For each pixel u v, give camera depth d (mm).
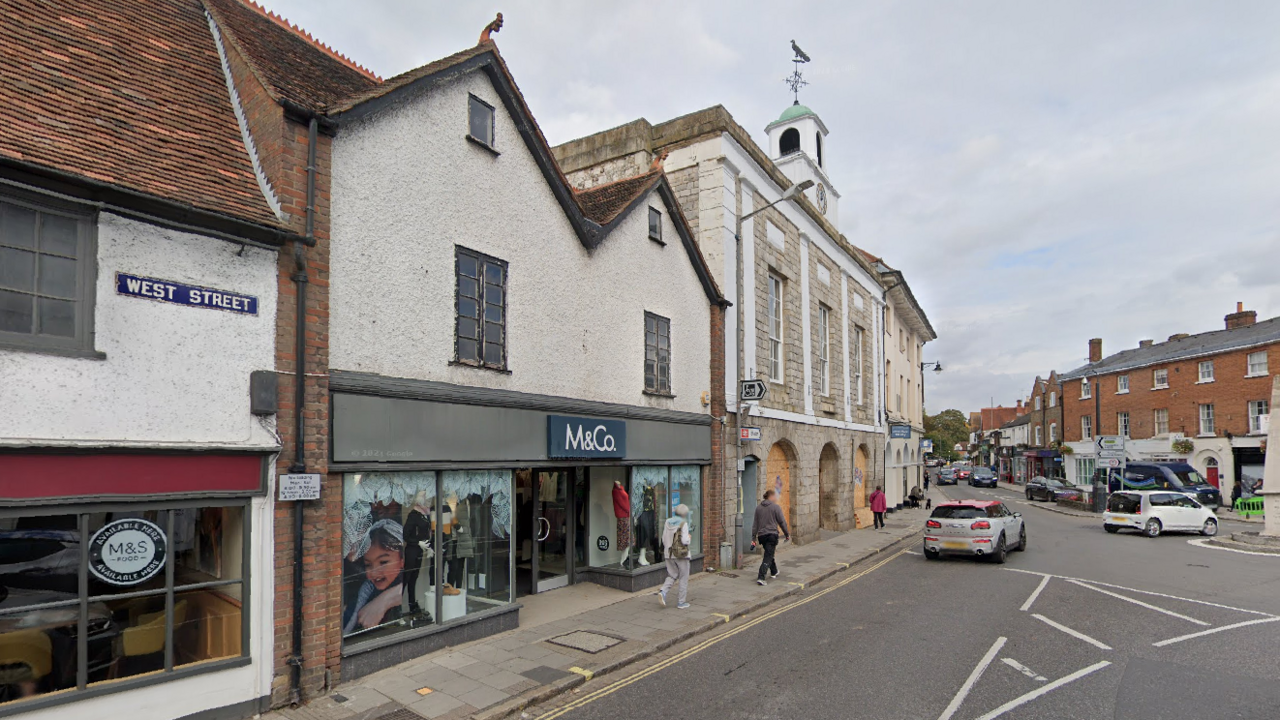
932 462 77938
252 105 6562
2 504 4465
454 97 7992
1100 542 19000
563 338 9555
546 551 10727
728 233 14039
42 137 4898
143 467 5109
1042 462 56250
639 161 15133
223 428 5555
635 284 11219
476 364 8062
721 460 13180
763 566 11602
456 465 7652
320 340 6254
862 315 23141
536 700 6219
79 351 4859
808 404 17750
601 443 9977
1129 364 39406
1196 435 34219
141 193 5078
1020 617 9523
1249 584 12188
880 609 10078
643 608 9641
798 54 21516
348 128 6730
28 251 4750
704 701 6301
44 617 4734
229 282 5676
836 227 22312
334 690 6277
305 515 6074
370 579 6785
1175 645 8070
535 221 9164
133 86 6105
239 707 5586
